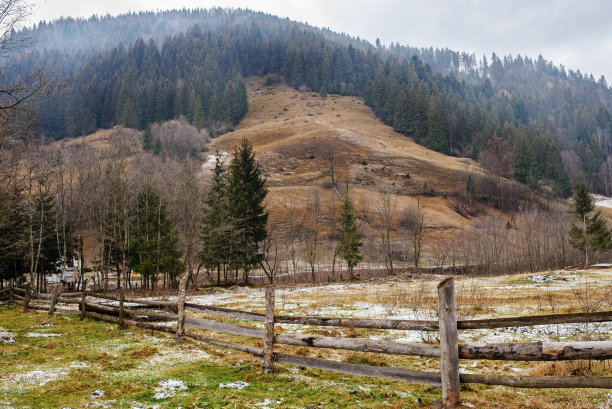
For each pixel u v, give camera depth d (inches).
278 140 5782.5
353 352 368.5
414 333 448.8
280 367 298.4
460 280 1480.1
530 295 840.3
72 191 1689.2
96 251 1898.4
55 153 1568.7
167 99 7130.9
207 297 1047.6
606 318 180.7
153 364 308.5
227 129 6914.4
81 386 252.5
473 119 6884.8
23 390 243.3
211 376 279.0
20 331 423.2
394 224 3321.9
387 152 5108.3
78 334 412.5
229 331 326.3
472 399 236.8
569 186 4977.9
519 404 236.2
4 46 390.0
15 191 680.4
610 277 1219.2
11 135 522.6
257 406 223.5
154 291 1392.7
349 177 4343.0
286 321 283.7
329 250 2824.8
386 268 2327.8
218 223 1622.8
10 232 930.7
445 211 3695.9
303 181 4242.1
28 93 391.9
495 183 4303.6
